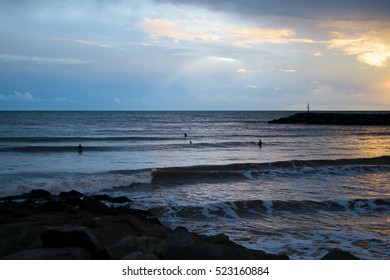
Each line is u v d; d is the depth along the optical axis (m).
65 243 5.92
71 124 79.56
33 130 59.94
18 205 12.91
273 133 59.31
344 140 47.19
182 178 20.70
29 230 6.84
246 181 20.30
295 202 15.01
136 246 6.08
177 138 46.75
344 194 16.84
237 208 14.35
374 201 15.22
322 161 26.30
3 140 41.12
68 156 29.38
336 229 11.66
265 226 12.11
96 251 5.91
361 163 27.00
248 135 53.91
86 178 19.84
